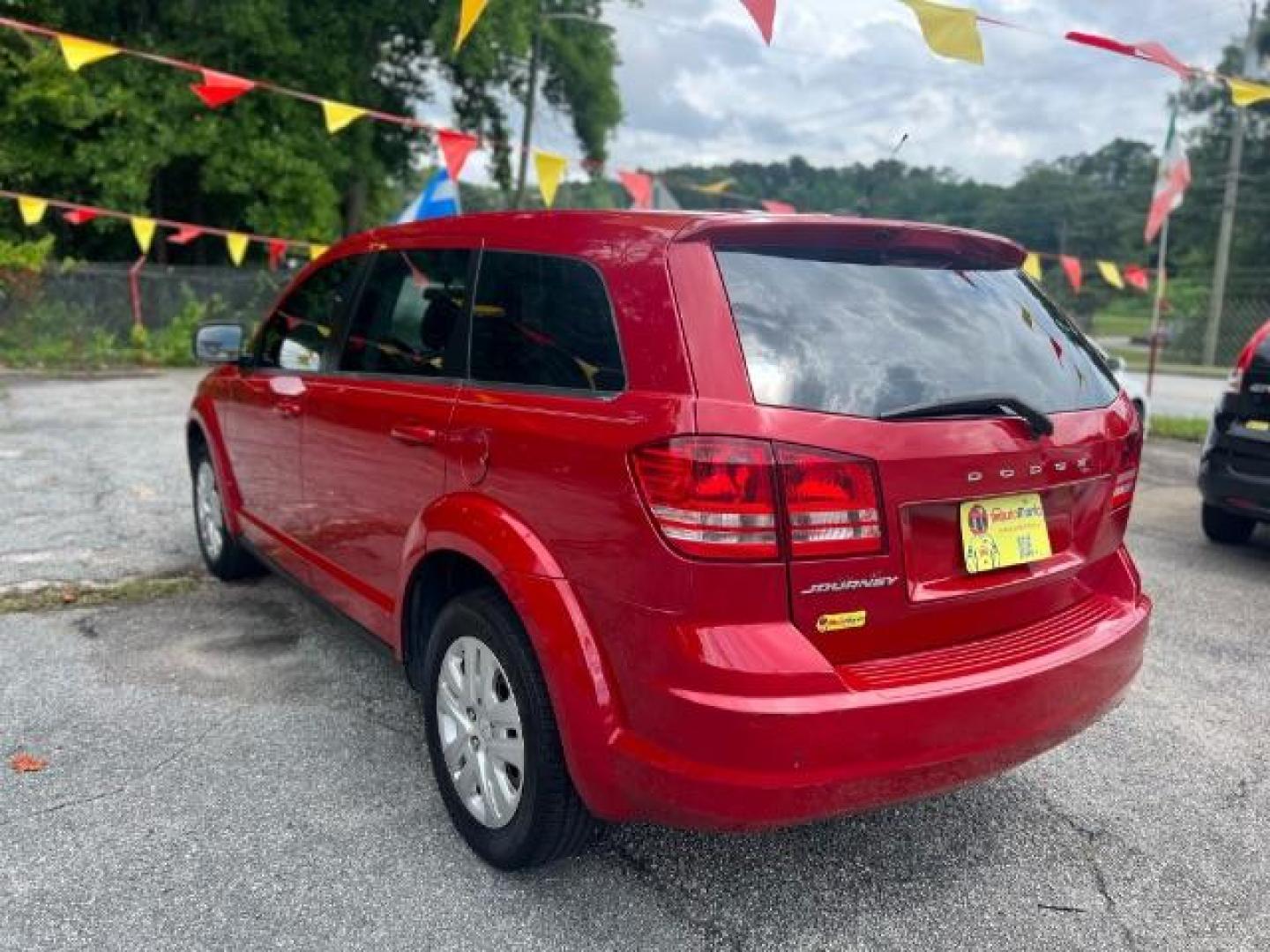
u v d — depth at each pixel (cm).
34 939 244
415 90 2569
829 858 292
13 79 1922
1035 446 258
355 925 254
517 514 260
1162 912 271
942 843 302
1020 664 250
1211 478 615
